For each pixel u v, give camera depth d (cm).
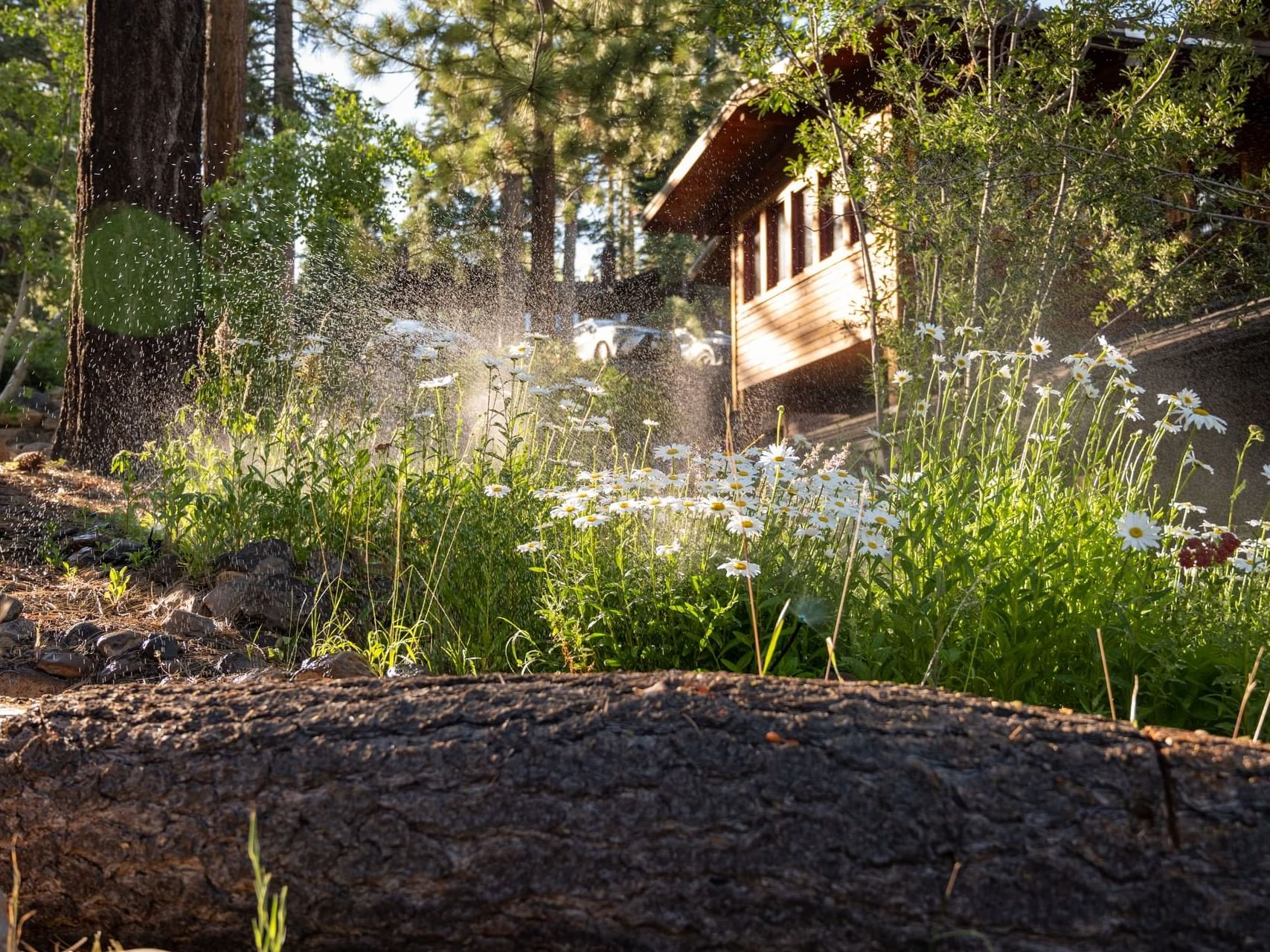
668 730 168
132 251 845
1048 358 707
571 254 2839
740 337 1644
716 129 1405
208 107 1504
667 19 1638
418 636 381
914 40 762
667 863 160
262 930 164
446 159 1784
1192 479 834
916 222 689
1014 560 320
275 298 1041
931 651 302
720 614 314
